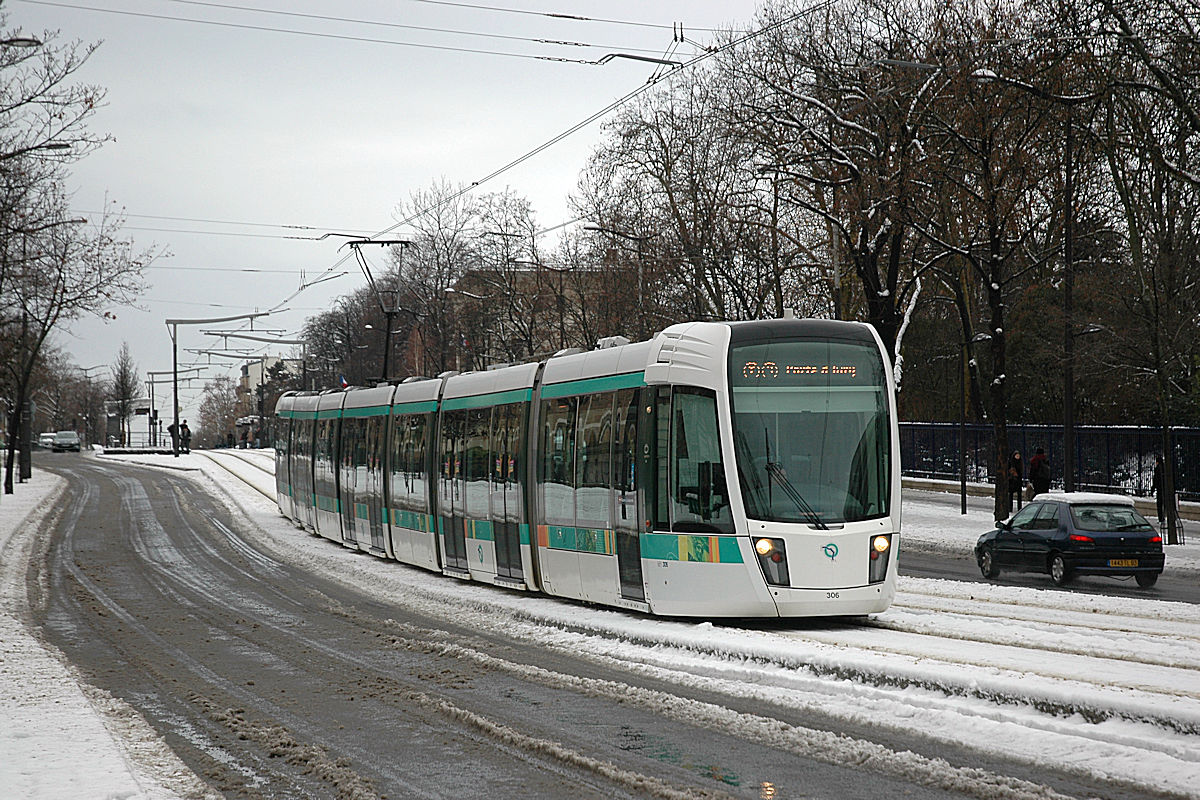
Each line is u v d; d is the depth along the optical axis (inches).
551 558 758.5
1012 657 454.3
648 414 656.4
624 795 304.5
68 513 1792.6
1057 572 892.0
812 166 1438.2
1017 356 1956.2
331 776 337.7
